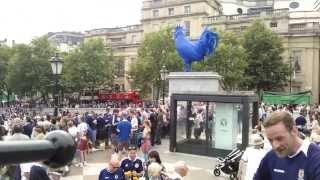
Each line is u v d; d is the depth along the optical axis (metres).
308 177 2.62
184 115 20.28
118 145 19.27
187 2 79.00
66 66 70.06
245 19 74.06
